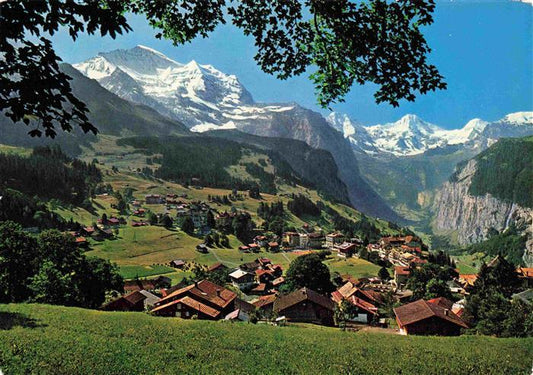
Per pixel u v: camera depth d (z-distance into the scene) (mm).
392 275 158250
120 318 40281
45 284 55500
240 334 36906
